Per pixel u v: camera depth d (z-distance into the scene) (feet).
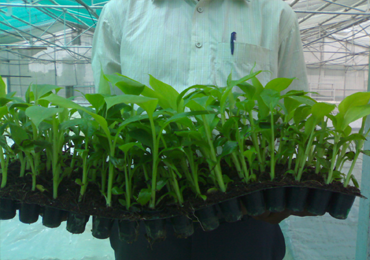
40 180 2.04
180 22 2.89
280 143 2.28
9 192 1.94
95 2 18.95
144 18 2.96
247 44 2.78
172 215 1.78
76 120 1.89
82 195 1.89
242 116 2.11
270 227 2.78
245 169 2.01
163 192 1.96
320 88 37.45
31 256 4.80
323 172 2.14
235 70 2.79
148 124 1.84
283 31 3.04
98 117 1.53
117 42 3.14
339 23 26.04
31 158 1.94
